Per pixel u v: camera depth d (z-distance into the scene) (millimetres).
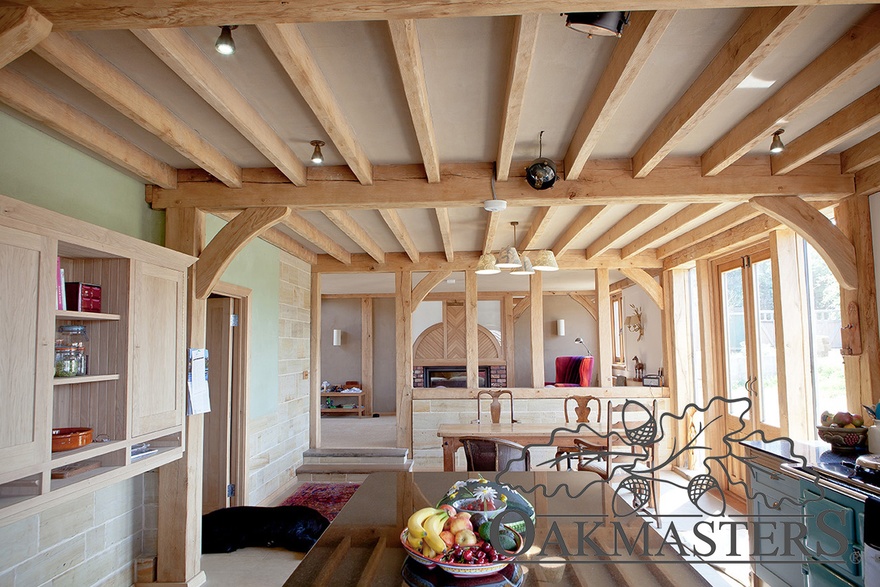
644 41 2062
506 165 3482
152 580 3689
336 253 6781
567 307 12156
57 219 2469
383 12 1831
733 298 5852
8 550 2736
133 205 3719
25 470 2301
